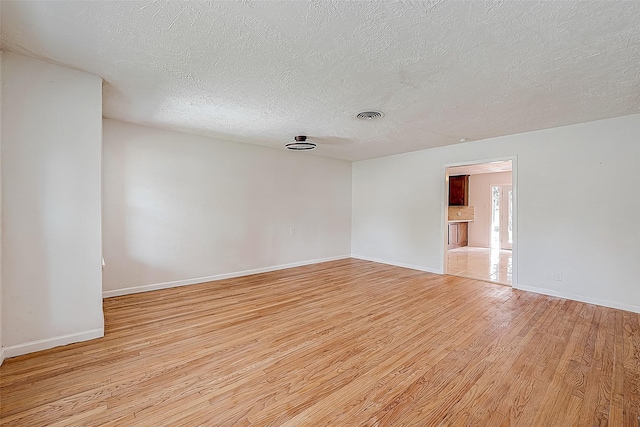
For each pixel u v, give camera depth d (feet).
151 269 13.05
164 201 13.32
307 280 15.15
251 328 9.16
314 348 7.89
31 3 5.08
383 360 7.28
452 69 7.36
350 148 17.12
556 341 8.32
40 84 7.36
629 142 10.90
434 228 17.02
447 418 5.27
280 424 5.11
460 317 10.13
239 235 15.87
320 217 19.89
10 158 7.06
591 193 11.71
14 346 7.20
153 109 10.57
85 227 8.05
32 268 7.38
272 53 6.72
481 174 28.66
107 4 5.11
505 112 10.59
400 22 5.51
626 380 6.43
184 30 5.89
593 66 7.15
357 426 5.07
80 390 5.97
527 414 5.39
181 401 5.68
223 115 11.16
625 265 10.98
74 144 7.83
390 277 15.85
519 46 6.30
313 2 4.98
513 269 13.78
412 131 13.25
